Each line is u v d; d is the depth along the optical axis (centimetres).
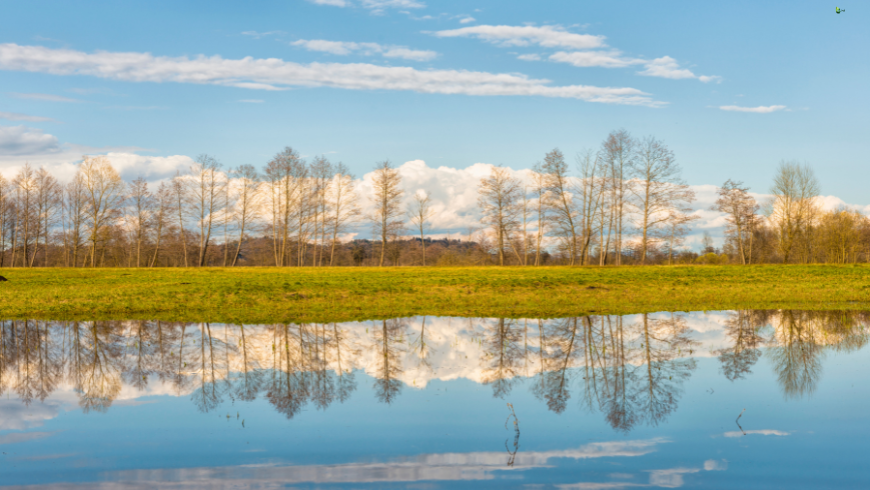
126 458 997
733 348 1975
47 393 1427
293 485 884
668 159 5853
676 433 1122
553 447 1048
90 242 7338
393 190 6862
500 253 6744
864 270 4616
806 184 7050
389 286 3456
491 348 1984
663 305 3091
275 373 1625
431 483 888
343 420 1203
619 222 6181
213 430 1141
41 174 7744
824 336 2205
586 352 1914
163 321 2561
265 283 3609
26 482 896
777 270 4634
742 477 914
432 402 1332
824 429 1140
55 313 2753
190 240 7781
